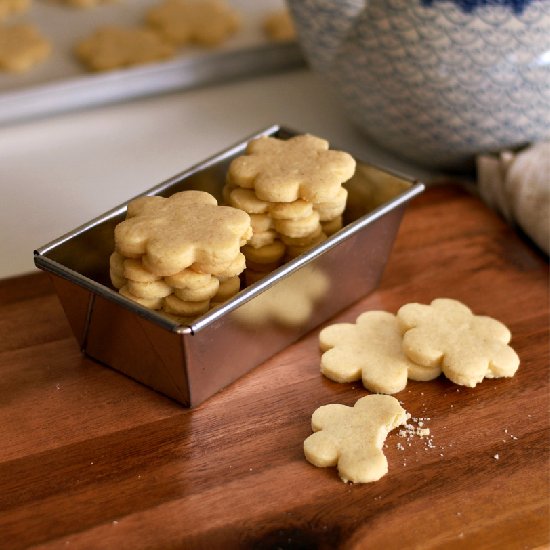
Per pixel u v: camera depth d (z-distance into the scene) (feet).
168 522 2.03
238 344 2.21
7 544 1.99
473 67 2.49
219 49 3.23
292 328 2.32
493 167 2.68
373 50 2.55
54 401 2.22
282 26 3.25
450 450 2.15
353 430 2.14
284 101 3.05
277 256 2.32
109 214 2.26
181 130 2.93
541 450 2.15
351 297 2.42
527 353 2.34
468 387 2.26
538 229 2.56
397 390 2.25
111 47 3.13
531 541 2.02
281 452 2.14
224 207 2.22
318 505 2.06
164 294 2.17
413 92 2.57
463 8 2.44
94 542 2.00
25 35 3.16
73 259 2.23
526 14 2.44
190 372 2.14
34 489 2.07
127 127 2.93
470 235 2.63
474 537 2.02
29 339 2.33
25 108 2.91
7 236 2.58
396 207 2.34
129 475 2.10
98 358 2.28
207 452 2.14
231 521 2.03
